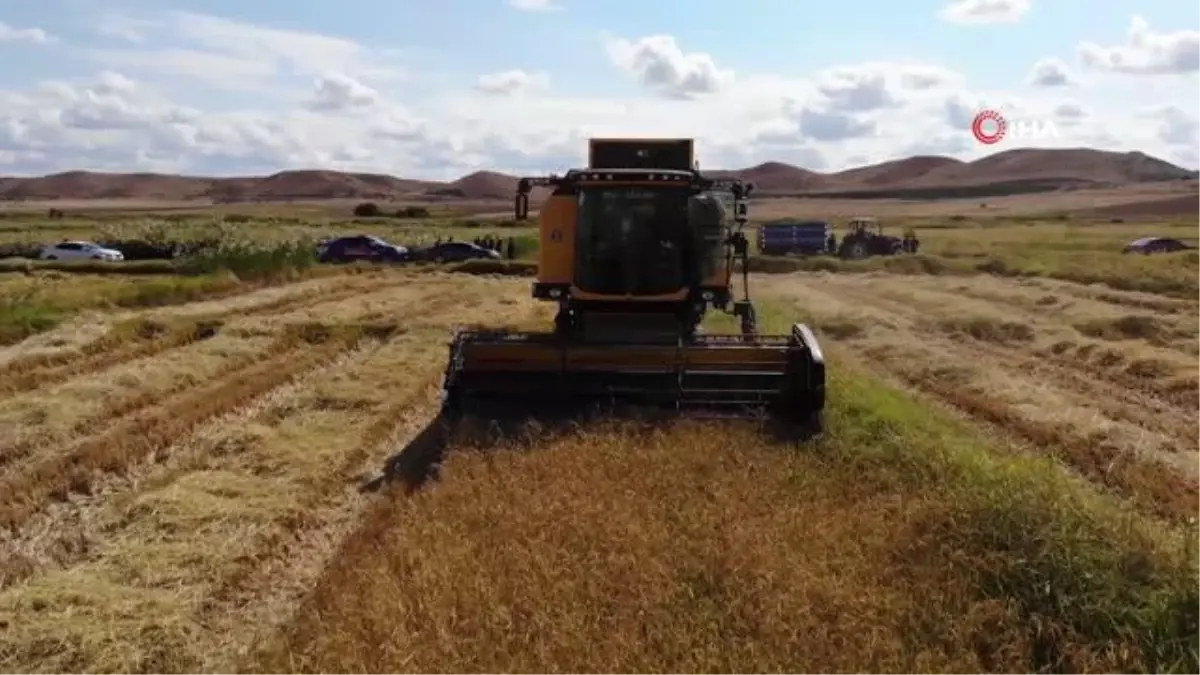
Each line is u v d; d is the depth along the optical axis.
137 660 6.90
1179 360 17.73
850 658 6.38
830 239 58.12
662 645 6.51
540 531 8.45
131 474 11.59
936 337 23.14
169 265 41.19
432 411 14.62
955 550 7.73
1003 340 22.75
